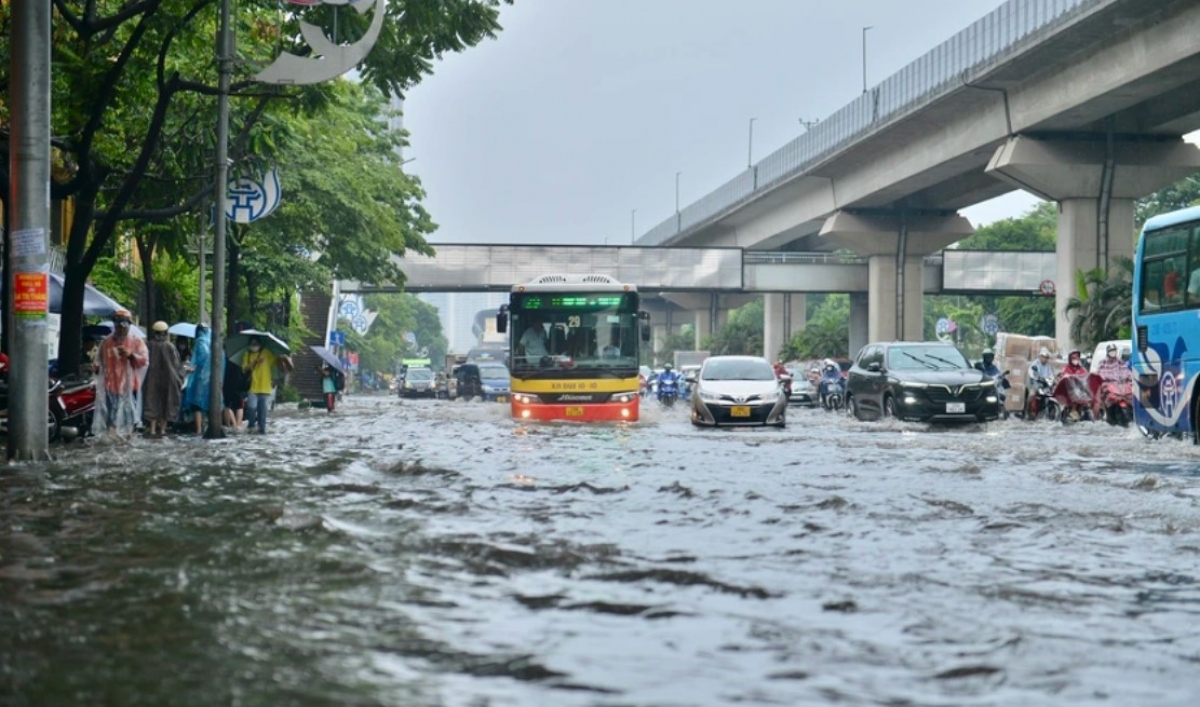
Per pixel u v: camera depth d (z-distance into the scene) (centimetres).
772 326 9612
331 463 1385
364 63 2088
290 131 2559
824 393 4550
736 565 670
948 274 7850
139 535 775
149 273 2978
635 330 2753
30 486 1110
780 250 10069
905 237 7031
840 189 6938
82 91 1856
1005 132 5012
